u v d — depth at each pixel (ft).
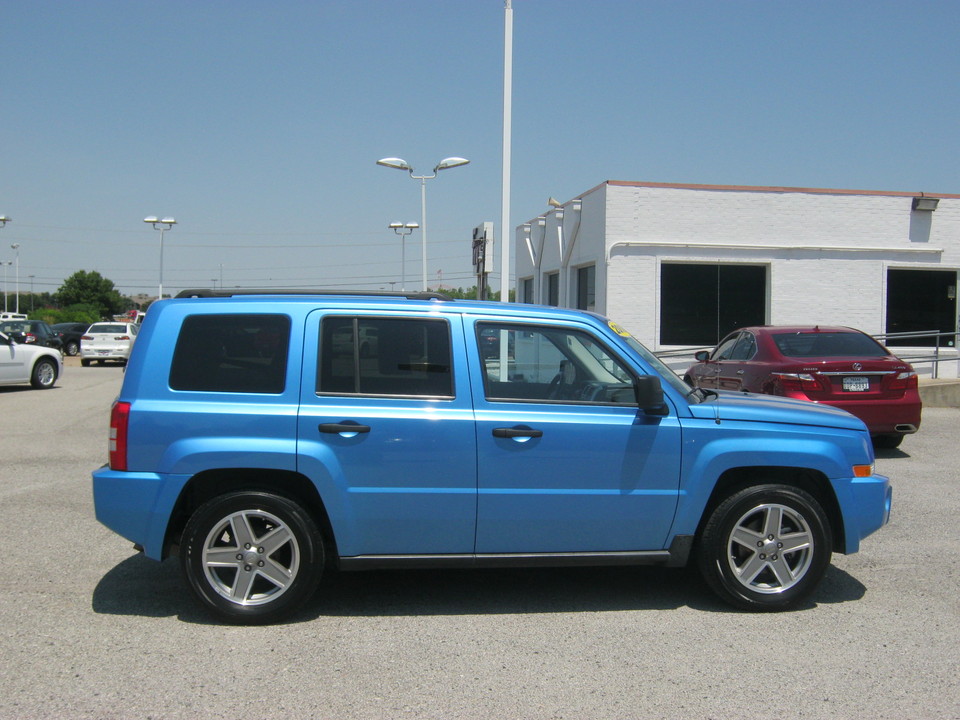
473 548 15.88
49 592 17.38
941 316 61.57
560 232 67.21
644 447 16.01
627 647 14.70
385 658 14.15
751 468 16.87
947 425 42.50
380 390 15.74
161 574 18.63
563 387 16.30
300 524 15.42
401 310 16.07
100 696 12.64
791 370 32.07
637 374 16.42
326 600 17.12
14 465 31.40
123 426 15.31
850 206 59.67
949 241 61.00
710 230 58.44
